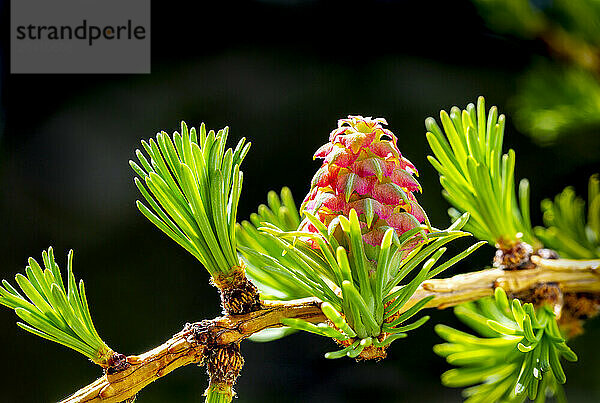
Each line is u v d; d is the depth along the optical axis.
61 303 0.29
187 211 0.29
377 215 0.29
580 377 0.69
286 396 0.82
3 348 0.83
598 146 0.49
